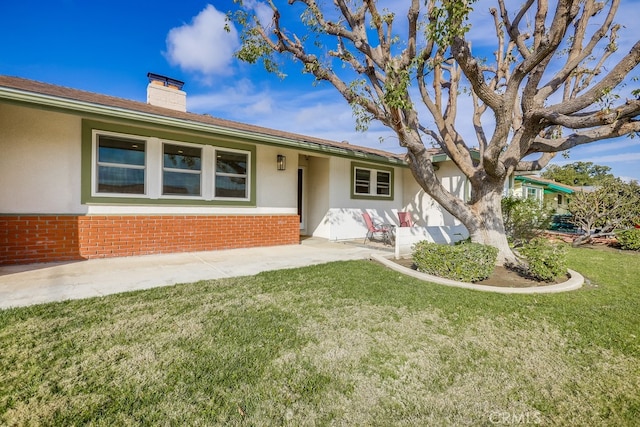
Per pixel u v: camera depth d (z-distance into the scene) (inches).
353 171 429.1
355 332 124.5
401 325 132.4
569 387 93.7
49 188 228.2
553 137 286.4
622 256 332.8
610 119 172.1
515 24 231.6
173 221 279.3
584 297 177.6
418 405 84.2
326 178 407.8
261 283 187.6
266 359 103.0
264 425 75.2
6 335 112.7
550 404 86.1
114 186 252.8
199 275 205.2
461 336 124.2
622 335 127.5
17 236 216.7
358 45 237.5
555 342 120.9
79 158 238.7
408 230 285.4
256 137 278.2
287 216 354.3
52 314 132.3
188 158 288.7
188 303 150.7
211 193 301.4
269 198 343.3
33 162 222.8
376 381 93.8
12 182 216.2
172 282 187.0
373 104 226.7
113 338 113.2
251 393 86.0
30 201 222.1
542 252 211.0
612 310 156.4
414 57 206.2
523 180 619.2
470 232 261.0
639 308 159.9
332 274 211.3
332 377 94.8
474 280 204.8
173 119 234.7
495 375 98.7
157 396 83.3
